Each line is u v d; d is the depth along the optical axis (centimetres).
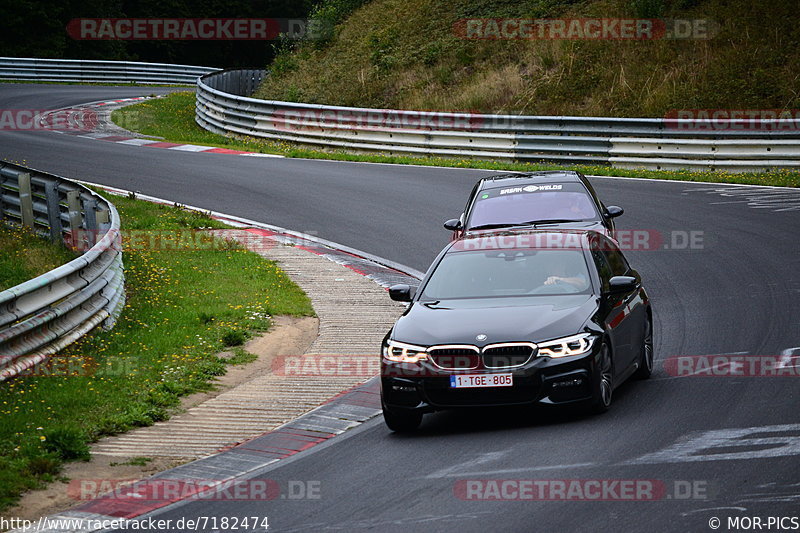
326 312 5006
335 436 3161
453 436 3022
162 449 3069
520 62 12238
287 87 14200
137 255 6112
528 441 2864
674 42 11462
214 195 8369
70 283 4147
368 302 5191
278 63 15388
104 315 4450
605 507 2261
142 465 2919
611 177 8644
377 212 7575
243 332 4522
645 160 8912
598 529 2138
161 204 7869
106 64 18325
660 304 4744
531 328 3030
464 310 3231
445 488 2497
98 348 4100
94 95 15825
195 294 5253
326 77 14000
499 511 2291
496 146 9669
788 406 2984
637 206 7288
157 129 12706
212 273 5791
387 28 14875
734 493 2284
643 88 10831
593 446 2747
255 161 10150
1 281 5094
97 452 3033
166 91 17300
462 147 9906
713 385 3325
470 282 3434
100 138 11650
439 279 3497
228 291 5359
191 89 18150
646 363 3534
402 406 3052
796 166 8388
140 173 9306
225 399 3634
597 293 3303
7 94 15488
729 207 7075
